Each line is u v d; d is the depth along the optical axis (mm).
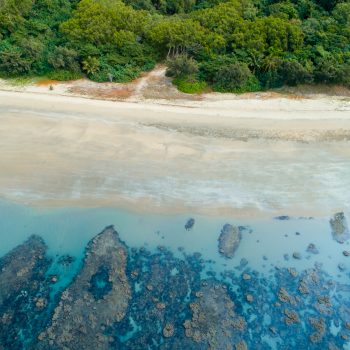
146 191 20875
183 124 26172
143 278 16828
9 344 14375
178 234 18875
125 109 27344
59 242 18172
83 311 15383
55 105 27344
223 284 16891
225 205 20375
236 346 14773
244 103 28734
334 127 26625
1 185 20703
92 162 22422
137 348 14516
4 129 24469
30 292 16000
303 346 14977
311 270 17656
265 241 18797
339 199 21047
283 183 21828
